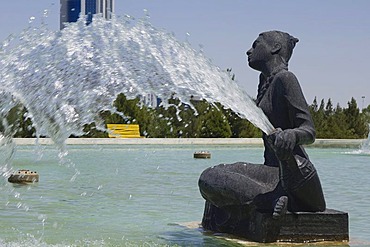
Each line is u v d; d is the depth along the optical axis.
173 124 43.47
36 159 23.64
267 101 7.84
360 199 12.38
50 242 7.59
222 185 7.82
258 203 7.51
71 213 10.12
